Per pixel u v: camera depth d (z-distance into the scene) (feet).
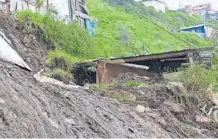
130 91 40.83
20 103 23.15
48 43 55.26
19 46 48.62
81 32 65.87
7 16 52.85
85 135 25.62
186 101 41.45
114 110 33.53
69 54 57.72
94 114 29.99
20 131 20.68
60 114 26.50
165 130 34.45
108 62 48.85
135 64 52.11
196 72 45.21
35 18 56.90
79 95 33.37
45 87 30.32
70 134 24.62
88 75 50.06
